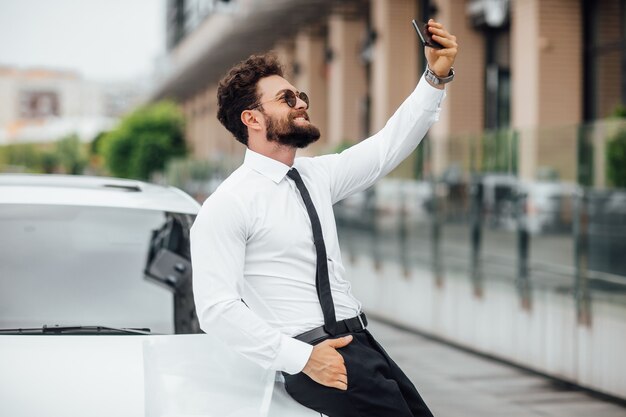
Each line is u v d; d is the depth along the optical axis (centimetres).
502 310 811
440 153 1031
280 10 2366
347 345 262
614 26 1538
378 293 1124
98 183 414
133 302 352
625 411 614
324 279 266
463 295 888
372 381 257
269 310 264
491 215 916
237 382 279
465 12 1902
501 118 1870
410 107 291
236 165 2117
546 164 827
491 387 694
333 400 259
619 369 643
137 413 260
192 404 266
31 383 271
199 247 260
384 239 1133
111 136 4256
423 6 2119
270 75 273
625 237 707
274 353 251
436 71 283
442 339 934
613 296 678
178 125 4184
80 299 348
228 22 2705
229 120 274
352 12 2372
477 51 1912
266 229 264
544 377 738
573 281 770
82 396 266
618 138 729
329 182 289
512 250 876
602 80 1562
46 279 353
